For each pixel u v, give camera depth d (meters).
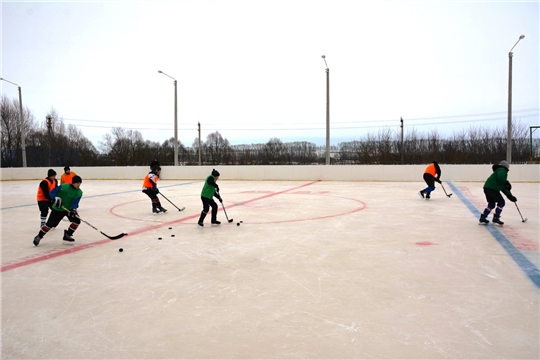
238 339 3.00
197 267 5.00
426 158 26.34
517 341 2.90
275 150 29.28
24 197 14.95
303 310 3.54
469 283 4.22
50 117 40.00
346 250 5.77
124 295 4.02
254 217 9.01
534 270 4.66
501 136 25.53
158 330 3.19
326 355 2.73
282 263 5.11
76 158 33.31
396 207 10.40
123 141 40.41
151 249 6.04
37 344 2.99
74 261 5.41
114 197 14.12
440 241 6.29
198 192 15.41
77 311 3.62
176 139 23.44
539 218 8.36
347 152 27.72
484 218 7.71
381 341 2.92
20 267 5.14
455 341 2.91
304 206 10.80
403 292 3.96
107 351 2.85
